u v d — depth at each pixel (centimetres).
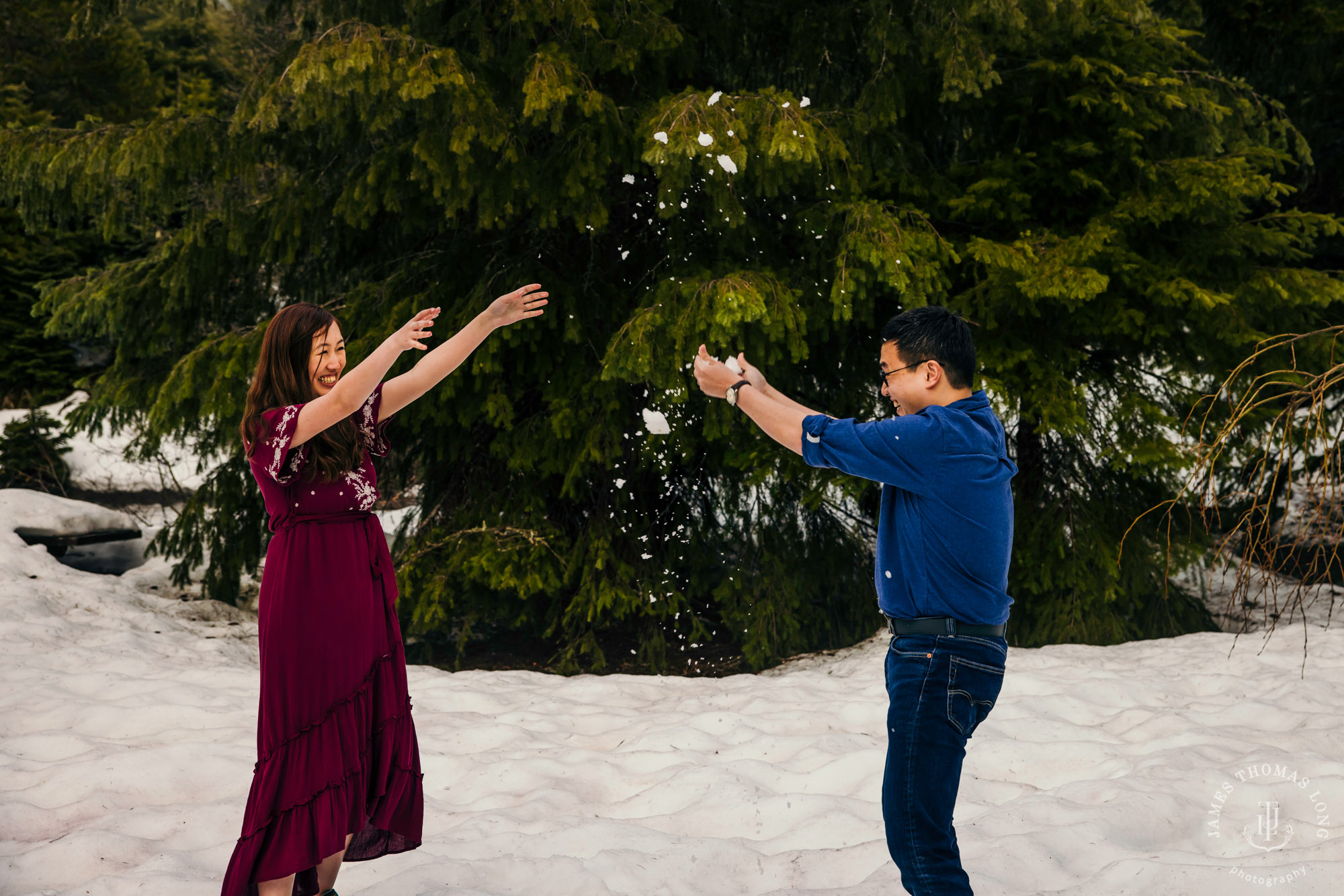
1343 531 447
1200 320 612
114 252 1558
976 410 212
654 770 393
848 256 575
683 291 559
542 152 629
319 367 236
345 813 227
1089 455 733
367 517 242
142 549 1004
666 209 544
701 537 764
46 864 293
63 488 1212
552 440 664
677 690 550
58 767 371
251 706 473
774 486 742
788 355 649
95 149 612
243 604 838
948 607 205
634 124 594
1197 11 817
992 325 610
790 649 712
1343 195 923
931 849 200
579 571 732
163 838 317
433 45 563
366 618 236
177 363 668
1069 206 653
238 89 2012
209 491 790
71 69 1803
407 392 238
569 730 466
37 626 607
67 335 763
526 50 596
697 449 721
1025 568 678
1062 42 645
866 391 691
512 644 778
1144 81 609
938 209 642
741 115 531
